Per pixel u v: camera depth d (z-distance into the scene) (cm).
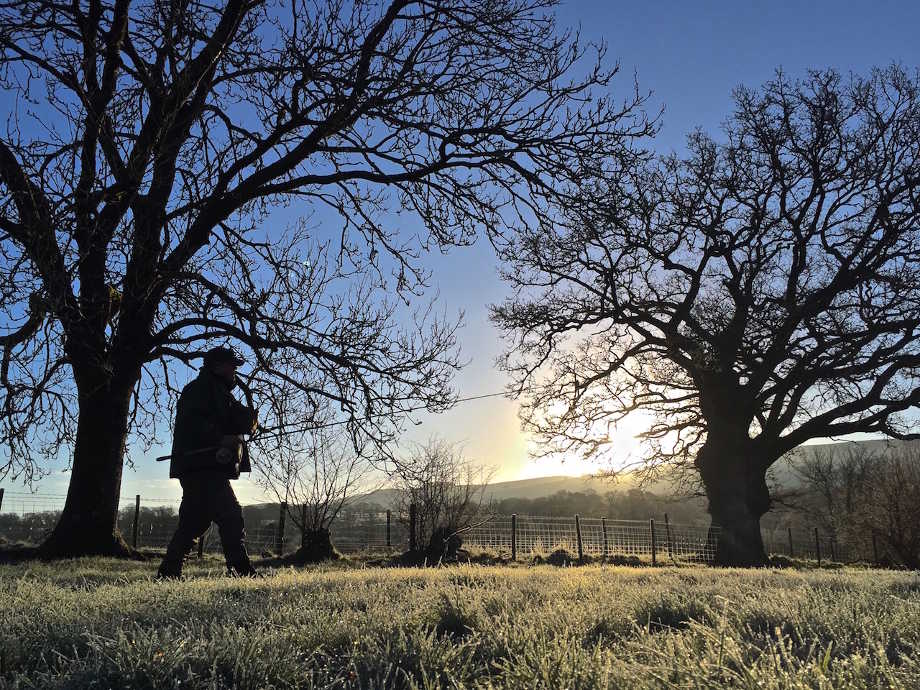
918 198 2319
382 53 1154
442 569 725
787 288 2572
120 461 1327
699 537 2638
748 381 2528
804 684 193
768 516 5178
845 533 3544
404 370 1291
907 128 2359
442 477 1722
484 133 1253
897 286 2244
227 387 662
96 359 1059
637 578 643
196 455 635
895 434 2466
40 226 838
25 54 954
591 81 1269
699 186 2514
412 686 207
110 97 969
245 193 1284
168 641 245
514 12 1242
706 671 209
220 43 1048
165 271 1101
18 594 442
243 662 229
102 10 1127
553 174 1290
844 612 332
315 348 1251
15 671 245
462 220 1337
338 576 600
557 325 2633
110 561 1095
